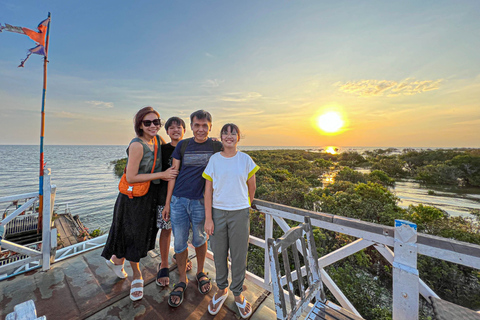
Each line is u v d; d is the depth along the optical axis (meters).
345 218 1.63
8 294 1.91
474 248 1.10
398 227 1.34
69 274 2.24
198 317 1.72
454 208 31.94
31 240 6.36
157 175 1.82
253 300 1.95
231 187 1.65
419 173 57.53
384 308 9.64
